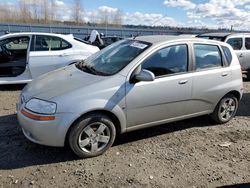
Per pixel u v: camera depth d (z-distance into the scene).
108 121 3.82
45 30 36.69
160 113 4.27
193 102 4.58
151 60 4.11
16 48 7.18
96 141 3.82
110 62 4.27
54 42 7.28
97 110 3.70
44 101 3.56
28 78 6.98
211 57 4.79
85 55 7.51
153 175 3.51
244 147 4.39
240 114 5.92
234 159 4.02
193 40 4.58
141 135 4.62
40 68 7.03
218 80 4.80
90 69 4.29
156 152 4.09
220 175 3.60
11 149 3.98
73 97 3.57
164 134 4.71
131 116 3.99
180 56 4.38
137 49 4.24
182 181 3.43
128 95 3.86
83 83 3.77
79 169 3.56
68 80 3.96
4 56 7.00
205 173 3.62
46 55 7.06
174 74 4.29
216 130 4.97
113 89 3.76
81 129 3.65
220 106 5.03
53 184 3.26
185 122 5.25
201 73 4.55
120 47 4.59
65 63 7.28
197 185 3.37
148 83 4.01
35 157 3.80
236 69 5.08
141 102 3.99
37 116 3.51
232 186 3.38
